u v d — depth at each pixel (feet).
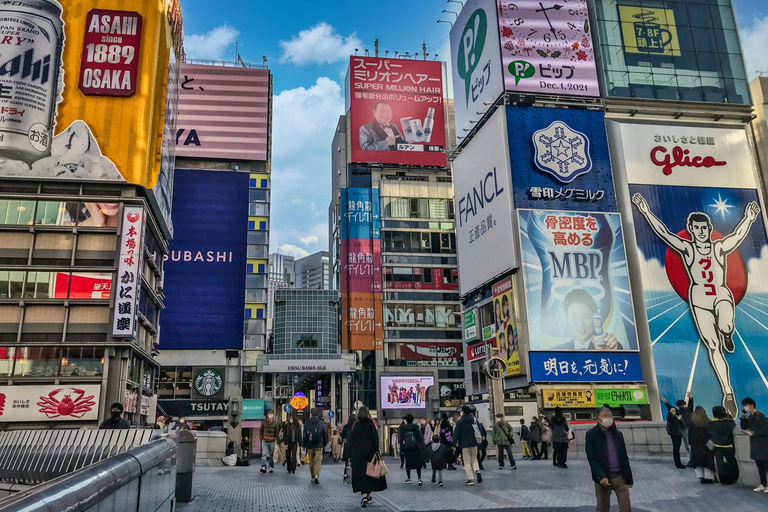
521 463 82.43
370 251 295.89
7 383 137.90
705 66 214.48
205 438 95.30
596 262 184.14
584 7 212.64
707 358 180.34
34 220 148.46
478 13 221.87
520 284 182.09
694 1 221.46
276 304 287.69
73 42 156.97
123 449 33.65
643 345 181.37
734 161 201.98
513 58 202.49
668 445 78.64
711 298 186.50
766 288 190.80
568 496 44.75
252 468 85.97
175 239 265.34
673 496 43.45
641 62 210.79
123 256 148.25
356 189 303.89
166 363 251.80
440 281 296.51
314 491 50.93
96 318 145.18
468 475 54.29
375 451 41.01
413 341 286.05
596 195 192.75
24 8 153.99
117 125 154.71
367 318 285.43
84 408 138.72
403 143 309.22
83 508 12.66
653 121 201.98
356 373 275.80
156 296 174.50
